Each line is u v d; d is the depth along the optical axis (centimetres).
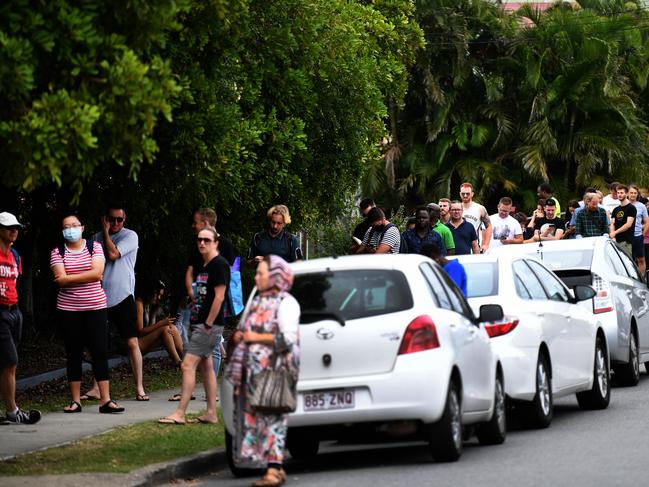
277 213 4066
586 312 3647
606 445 2861
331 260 2695
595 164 11156
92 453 2767
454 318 2720
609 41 11562
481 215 5469
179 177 4284
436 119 11262
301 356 2570
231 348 2622
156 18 2411
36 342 5694
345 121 5388
